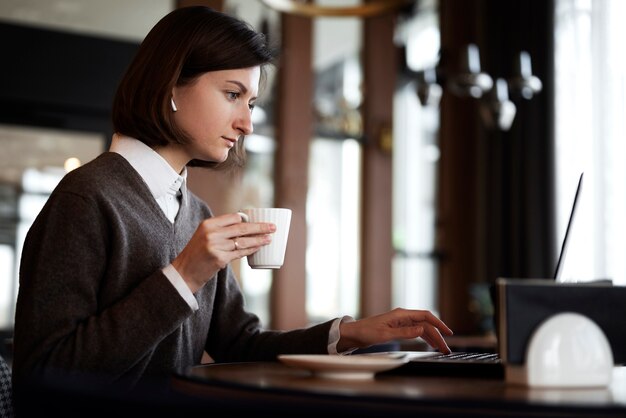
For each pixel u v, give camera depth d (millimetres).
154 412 828
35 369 1195
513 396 913
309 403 834
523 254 4543
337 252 4672
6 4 4555
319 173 4648
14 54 4637
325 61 4711
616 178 4020
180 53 1377
